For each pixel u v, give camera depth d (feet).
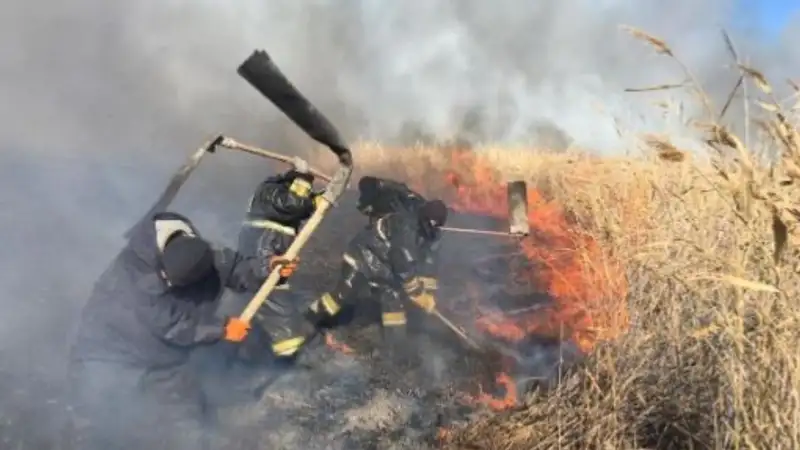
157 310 13.70
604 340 12.98
